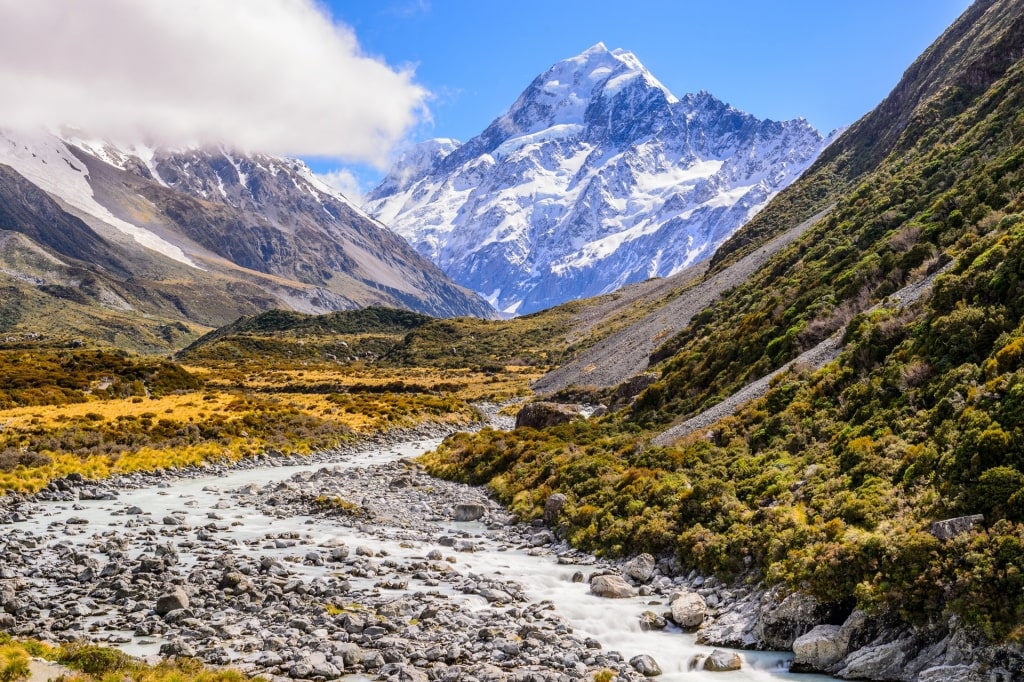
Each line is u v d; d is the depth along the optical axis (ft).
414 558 99.55
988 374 84.69
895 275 159.22
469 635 68.85
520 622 73.20
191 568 89.30
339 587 82.23
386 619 72.64
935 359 100.68
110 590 80.02
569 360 552.41
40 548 99.25
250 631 69.26
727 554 85.25
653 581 88.58
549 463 150.51
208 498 147.43
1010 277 102.73
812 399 120.06
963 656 56.54
